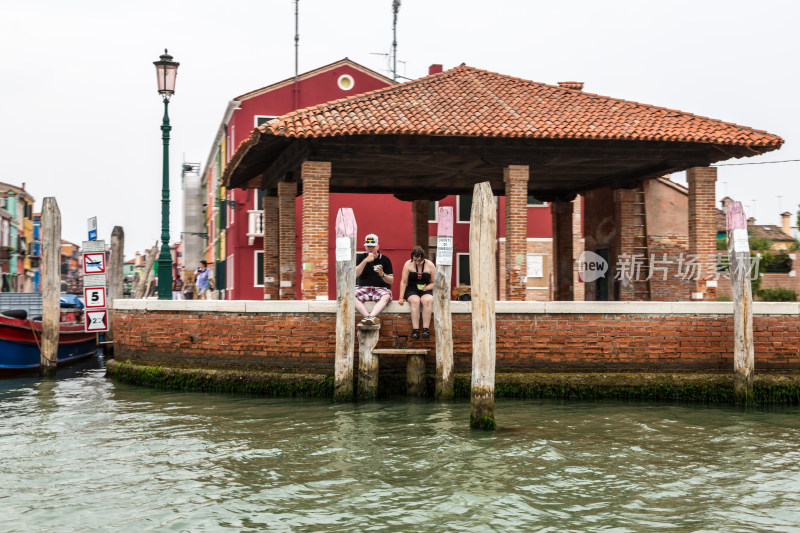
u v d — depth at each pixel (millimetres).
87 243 16719
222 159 31750
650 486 7133
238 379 12594
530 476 7434
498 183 20453
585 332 12234
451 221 11586
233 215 27531
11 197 51125
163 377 13453
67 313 21375
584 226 22078
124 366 14438
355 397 11820
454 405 11258
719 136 15133
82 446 8820
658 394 12094
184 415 10758
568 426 9883
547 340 12203
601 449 8602
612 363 12219
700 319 12297
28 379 15758
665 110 16625
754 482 7305
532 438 9094
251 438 9141
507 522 6094
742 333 11602
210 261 38281
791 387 11969
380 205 27344
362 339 11656
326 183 14664
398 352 11609
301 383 12195
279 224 18031
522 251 15336
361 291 12070
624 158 15789
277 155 17312
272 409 11086
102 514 6301
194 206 36344
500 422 10102
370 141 14602
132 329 14344
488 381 9539
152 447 8727
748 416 10836
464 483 7176
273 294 19656
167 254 16625
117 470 7707
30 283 56125
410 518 6188
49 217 16141
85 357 20828
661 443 8961
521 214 15359
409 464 7863
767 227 41812
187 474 7531
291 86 27453
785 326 12266
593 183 20562
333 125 14094
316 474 7496
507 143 15070
